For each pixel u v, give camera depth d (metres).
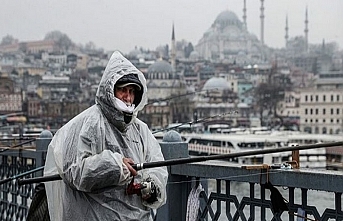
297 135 75.94
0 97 143.62
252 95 166.38
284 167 4.18
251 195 4.31
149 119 119.31
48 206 3.88
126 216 3.64
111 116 3.65
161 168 3.84
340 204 3.74
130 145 3.72
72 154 3.60
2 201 7.61
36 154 6.96
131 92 3.72
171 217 5.04
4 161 7.63
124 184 3.60
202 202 4.84
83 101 151.12
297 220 3.98
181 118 134.00
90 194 3.62
